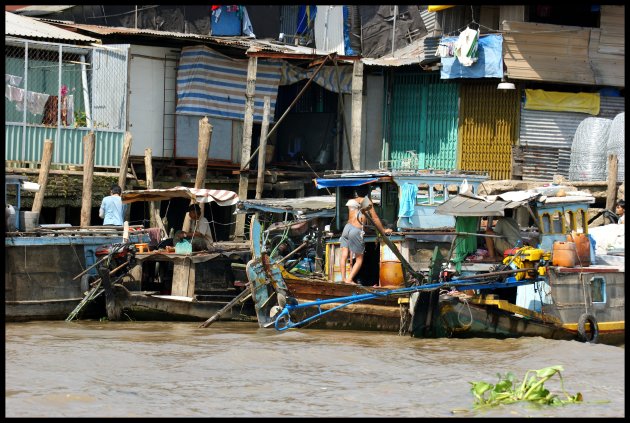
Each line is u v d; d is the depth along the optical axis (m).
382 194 32.75
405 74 51.09
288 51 48.25
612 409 19.17
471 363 24.06
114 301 31.34
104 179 41.19
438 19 51.09
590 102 50.03
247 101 43.75
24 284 30.70
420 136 50.78
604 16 48.62
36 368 22.17
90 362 23.05
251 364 23.28
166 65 46.31
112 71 42.72
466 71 48.06
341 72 49.28
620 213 39.38
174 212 46.72
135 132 45.50
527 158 48.72
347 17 53.38
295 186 46.62
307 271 32.34
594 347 26.52
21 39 40.09
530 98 49.47
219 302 32.16
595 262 31.30
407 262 28.25
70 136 41.41
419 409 18.95
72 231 32.75
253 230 29.06
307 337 27.72
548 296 28.89
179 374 21.95
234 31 53.00
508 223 29.00
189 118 46.25
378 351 25.41
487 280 27.91
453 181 31.77
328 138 50.72
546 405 19.44
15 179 32.56
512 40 47.81
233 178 46.91
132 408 18.59
